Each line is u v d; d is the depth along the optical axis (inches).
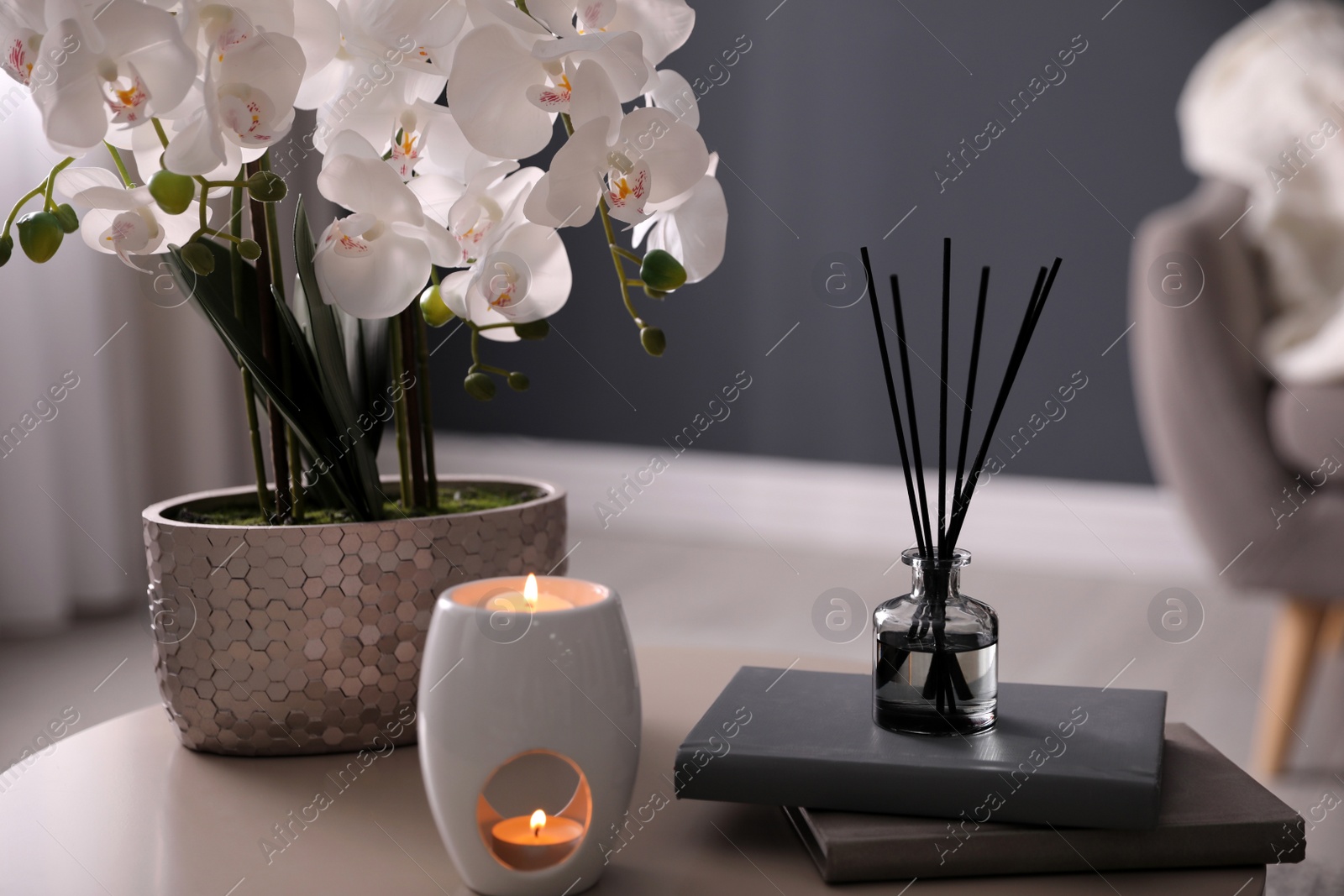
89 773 28.1
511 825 22.7
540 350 139.8
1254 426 65.6
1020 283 120.8
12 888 22.5
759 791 23.7
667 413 135.9
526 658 21.3
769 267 130.0
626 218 21.4
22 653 87.7
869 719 26.0
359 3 22.6
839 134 125.4
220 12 20.3
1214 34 110.7
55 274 91.3
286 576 26.9
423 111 24.2
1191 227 68.2
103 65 19.5
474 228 23.8
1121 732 24.9
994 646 25.2
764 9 126.6
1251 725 73.6
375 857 23.8
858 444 129.1
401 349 31.5
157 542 27.8
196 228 24.5
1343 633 66.9
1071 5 115.6
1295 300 69.8
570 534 133.7
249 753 28.5
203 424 105.2
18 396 88.6
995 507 124.7
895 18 121.8
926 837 22.4
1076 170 117.2
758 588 107.7
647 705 32.8
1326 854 53.1
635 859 23.8
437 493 33.5
